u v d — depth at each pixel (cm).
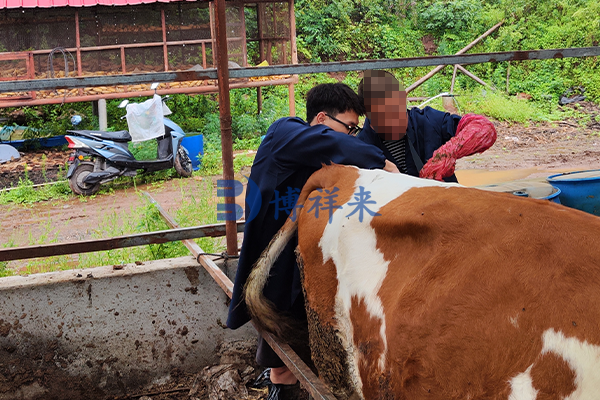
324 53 1877
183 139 975
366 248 176
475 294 138
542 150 1082
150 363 357
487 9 1995
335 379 195
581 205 360
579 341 119
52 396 345
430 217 157
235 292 245
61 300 340
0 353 337
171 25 1186
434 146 275
